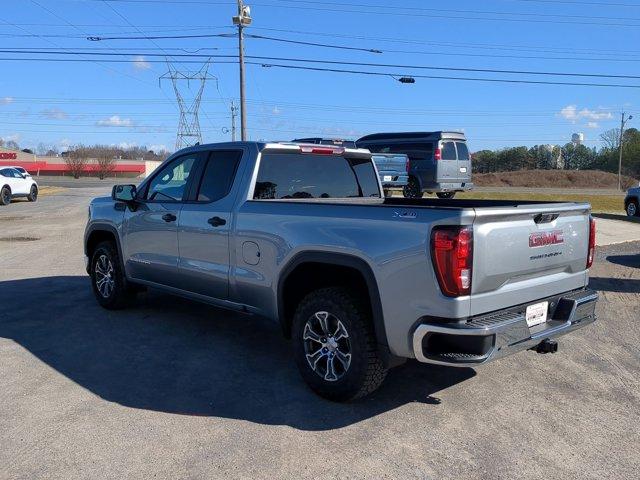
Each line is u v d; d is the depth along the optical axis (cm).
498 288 388
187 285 577
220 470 345
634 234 1500
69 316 676
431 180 2000
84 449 367
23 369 504
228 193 532
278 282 473
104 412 420
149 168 9019
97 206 708
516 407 439
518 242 396
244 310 519
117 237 667
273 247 474
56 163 9394
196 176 574
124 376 490
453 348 370
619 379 499
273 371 505
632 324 673
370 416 419
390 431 396
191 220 558
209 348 564
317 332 450
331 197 591
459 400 450
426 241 374
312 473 343
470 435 393
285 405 436
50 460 354
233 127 6209
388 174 1869
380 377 423
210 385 472
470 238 365
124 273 669
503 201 531
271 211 483
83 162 8262
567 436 394
